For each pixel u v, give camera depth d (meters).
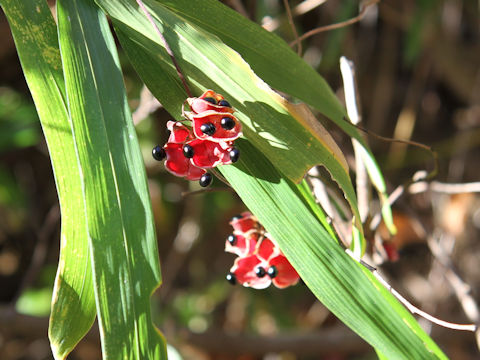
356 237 0.44
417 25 0.89
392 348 0.42
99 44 0.42
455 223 1.06
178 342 0.88
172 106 0.43
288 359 0.99
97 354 1.01
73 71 0.41
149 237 0.40
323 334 0.91
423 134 1.19
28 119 0.89
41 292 0.99
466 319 0.96
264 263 0.47
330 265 0.43
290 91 0.47
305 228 0.43
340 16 0.83
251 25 0.46
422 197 1.10
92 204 0.39
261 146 0.43
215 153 0.41
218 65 0.42
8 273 1.10
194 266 1.11
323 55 0.95
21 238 1.11
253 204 0.43
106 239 0.39
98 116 0.40
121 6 0.43
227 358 0.95
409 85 1.20
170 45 0.42
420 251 1.08
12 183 1.05
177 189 1.04
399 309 0.43
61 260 0.42
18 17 0.43
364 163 0.53
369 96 1.15
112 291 0.39
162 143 0.97
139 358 0.39
